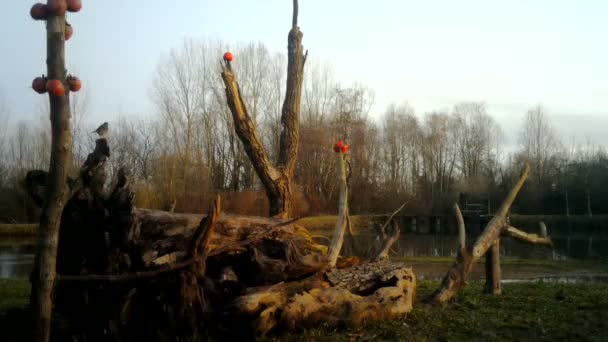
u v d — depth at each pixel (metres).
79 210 5.13
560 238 31.38
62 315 5.55
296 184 32.34
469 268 7.53
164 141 32.03
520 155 48.00
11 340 5.36
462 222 8.25
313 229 30.70
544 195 43.12
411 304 6.66
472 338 5.72
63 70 3.91
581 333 5.96
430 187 49.53
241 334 5.32
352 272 6.46
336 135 37.31
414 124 51.00
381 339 5.54
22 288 9.59
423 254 22.39
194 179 29.62
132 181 5.34
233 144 35.12
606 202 40.03
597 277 14.53
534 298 7.87
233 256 5.87
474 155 53.44
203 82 33.97
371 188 40.75
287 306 5.45
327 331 5.69
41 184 5.42
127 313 5.04
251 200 25.97
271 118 36.50
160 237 5.51
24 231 30.23
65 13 3.93
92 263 5.20
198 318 5.20
